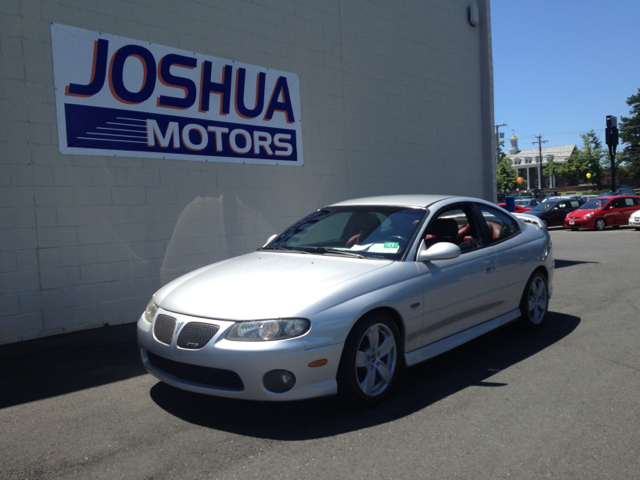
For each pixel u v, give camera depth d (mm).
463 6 12367
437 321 4020
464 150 12320
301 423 3297
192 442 3072
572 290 7723
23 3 5746
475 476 2625
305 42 8703
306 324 3166
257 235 7957
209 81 7340
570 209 24781
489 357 4617
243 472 2713
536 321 5395
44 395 3967
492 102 13039
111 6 6375
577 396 3658
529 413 3387
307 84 8742
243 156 7770
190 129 7137
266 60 8078
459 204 4746
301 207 8625
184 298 3533
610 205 22094
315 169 8867
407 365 3756
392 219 4418
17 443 3139
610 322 5723
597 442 2973
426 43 11273
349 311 3318
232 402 3686
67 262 6055
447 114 11812
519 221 5531
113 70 6395
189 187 7133
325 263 3934
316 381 3189
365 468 2723
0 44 5605
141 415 3506
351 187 9523
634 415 3324
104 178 6340
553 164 77500
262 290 3436
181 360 3262
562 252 13305
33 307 5812
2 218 5617
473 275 4371
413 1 10977
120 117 6461
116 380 4281
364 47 9828
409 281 3791
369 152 9883
